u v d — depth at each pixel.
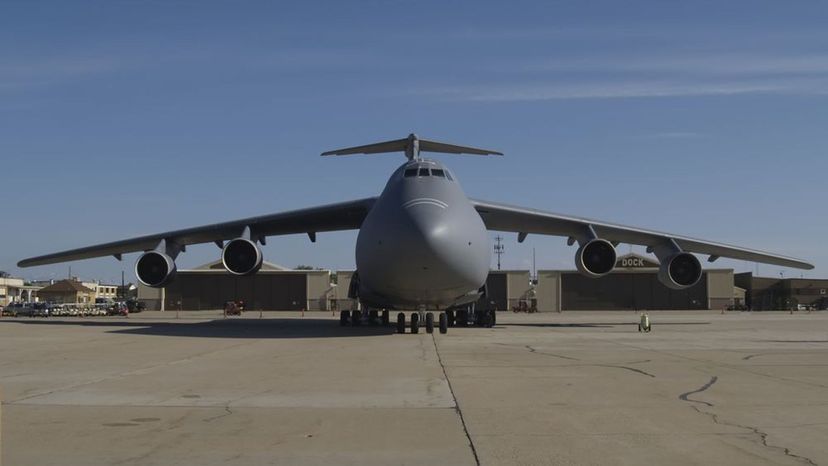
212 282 66.25
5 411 8.47
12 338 20.17
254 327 26.12
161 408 8.66
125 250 27.25
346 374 11.76
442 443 6.84
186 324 29.09
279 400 9.20
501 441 6.92
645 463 6.12
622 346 17.50
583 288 65.38
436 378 11.25
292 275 65.69
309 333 22.17
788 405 8.88
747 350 16.45
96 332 22.95
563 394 9.67
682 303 64.88
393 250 20.02
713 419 7.99
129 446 6.75
